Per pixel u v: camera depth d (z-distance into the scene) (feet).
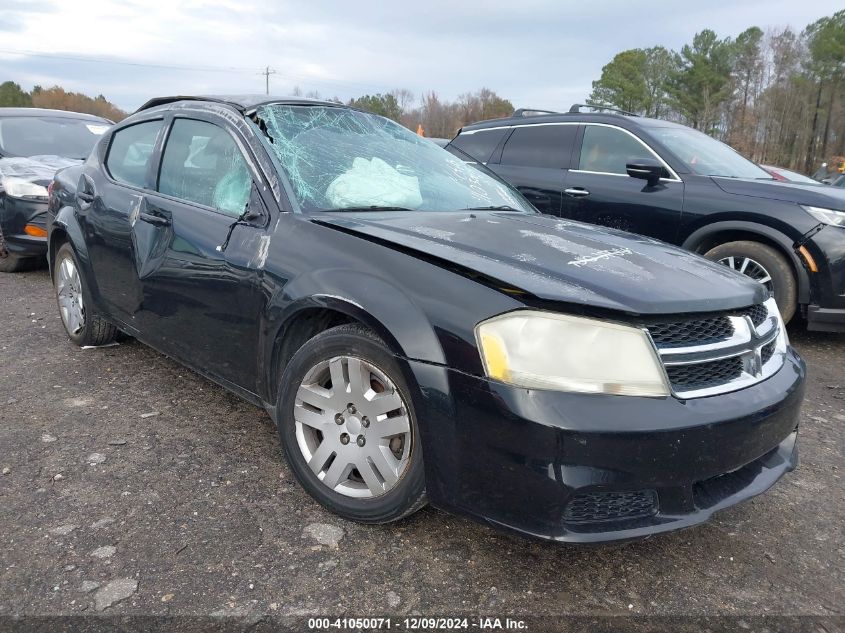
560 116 20.51
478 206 10.52
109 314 12.31
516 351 6.33
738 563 7.63
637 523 6.35
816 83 175.11
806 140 180.04
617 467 6.09
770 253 15.97
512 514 6.36
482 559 7.39
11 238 20.43
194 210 9.89
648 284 6.94
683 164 17.65
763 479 7.36
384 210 9.30
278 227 8.55
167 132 11.26
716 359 6.81
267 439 10.07
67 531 7.51
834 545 8.08
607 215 18.56
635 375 6.29
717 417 6.46
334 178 9.50
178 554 7.18
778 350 8.02
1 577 6.68
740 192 16.48
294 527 7.79
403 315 6.91
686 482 6.38
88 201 12.51
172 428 10.31
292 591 6.70
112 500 8.20
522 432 6.16
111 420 10.52
